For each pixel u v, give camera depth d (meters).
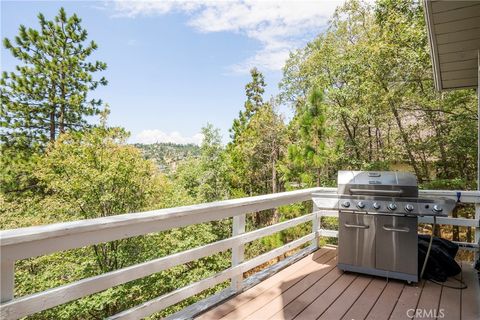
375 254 2.71
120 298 8.67
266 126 14.90
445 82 4.16
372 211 2.65
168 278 9.59
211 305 2.13
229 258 11.34
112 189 10.66
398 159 9.89
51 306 1.24
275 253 2.85
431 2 2.80
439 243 2.94
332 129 8.12
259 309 2.11
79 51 14.55
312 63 12.30
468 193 3.11
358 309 2.13
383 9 9.41
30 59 13.35
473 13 2.87
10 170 12.98
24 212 10.93
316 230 3.71
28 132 13.90
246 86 24.38
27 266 8.88
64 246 1.27
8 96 13.30
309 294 2.37
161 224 1.73
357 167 10.80
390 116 9.66
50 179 10.64
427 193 3.28
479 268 2.60
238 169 16.45
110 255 9.66
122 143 11.59
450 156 8.91
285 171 8.64
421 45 8.22
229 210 2.29
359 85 9.81
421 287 2.53
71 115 14.54
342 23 11.48
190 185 17.23
